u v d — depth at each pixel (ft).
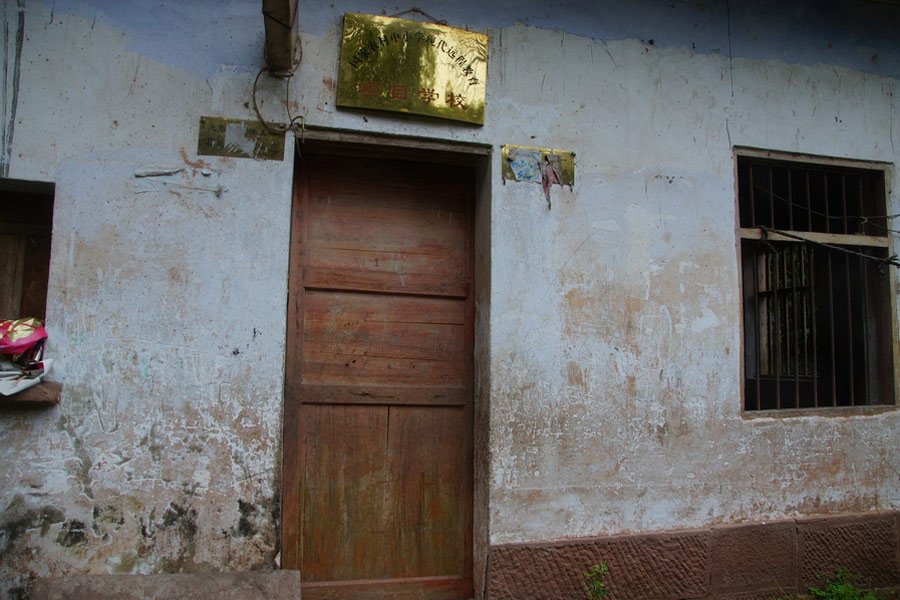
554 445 9.24
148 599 7.40
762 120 10.68
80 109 8.08
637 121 10.03
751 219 10.76
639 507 9.49
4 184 8.08
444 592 9.41
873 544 10.36
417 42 9.11
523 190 9.42
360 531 9.29
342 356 9.37
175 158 8.29
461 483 9.64
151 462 7.95
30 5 8.05
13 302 8.57
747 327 12.03
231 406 8.20
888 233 11.14
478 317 9.68
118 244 8.04
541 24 9.76
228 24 8.59
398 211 9.75
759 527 9.85
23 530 7.58
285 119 8.65
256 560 8.11
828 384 11.23
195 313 8.19
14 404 7.64
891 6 11.59
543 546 9.00
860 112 11.21
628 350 9.65
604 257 9.67
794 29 11.01
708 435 9.87
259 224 8.45
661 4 10.36
